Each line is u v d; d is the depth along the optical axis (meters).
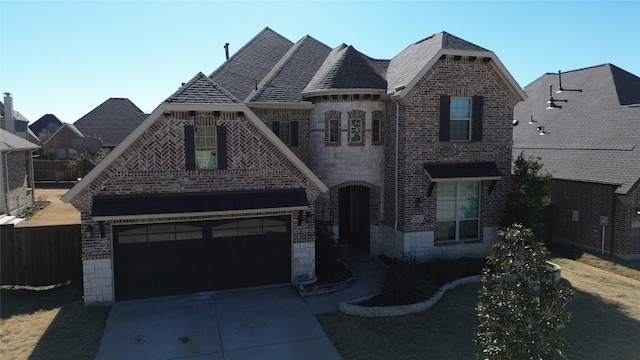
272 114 18.17
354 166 17.42
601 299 13.65
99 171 12.53
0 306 12.88
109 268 12.89
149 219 13.09
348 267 16.39
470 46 16.78
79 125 51.09
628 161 18.59
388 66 19.75
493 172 16.58
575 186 20.23
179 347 10.47
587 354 10.19
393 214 17.06
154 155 13.04
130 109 54.12
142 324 11.66
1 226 14.14
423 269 15.17
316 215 17.89
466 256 17.09
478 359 8.89
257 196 13.86
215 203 13.30
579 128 23.03
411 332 11.25
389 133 17.22
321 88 17.42
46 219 23.70
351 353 10.25
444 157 16.47
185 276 13.73
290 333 11.21
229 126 13.65
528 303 7.39
